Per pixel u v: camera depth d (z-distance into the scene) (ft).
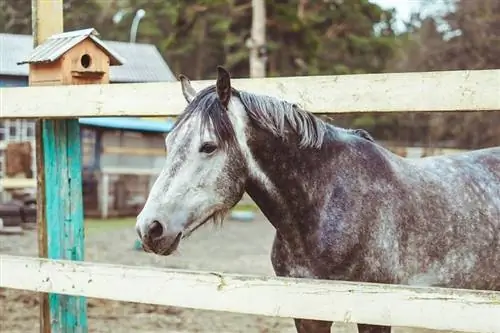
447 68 51.16
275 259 8.87
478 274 9.08
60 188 10.87
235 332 14.70
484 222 9.12
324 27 60.08
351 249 8.14
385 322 6.99
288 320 15.87
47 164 10.87
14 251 24.30
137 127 43.45
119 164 60.64
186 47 66.18
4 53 33.55
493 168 9.87
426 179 9.04
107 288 8.57
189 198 7.69
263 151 8.27
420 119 63.05
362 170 8.52
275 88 8.80
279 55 56.85
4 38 35.53
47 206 10.89
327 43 59.62
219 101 7.89
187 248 27.99
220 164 7.84
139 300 8.33
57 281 8.98
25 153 39.93
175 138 7.89
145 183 46.34
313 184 8.36
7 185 38.60
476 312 6.63
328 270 8.23
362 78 8.20
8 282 9.43
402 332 14.60
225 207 8.00
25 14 79.66
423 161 9.58
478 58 49.34
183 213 7.64
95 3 85.87
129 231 34.24
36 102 10.22
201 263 23.62
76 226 11.03
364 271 8.22
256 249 27.81
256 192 8.52
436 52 52.70
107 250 26.86
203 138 7.74
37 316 16.10
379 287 7.02
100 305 17.37
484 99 7.50
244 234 33.91
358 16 60.29
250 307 7.61
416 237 8.53
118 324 15.38
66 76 10.41
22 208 31.19
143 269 8.34
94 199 43.27
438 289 6.80
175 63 71.51
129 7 84.48
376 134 65.87
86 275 8.75
